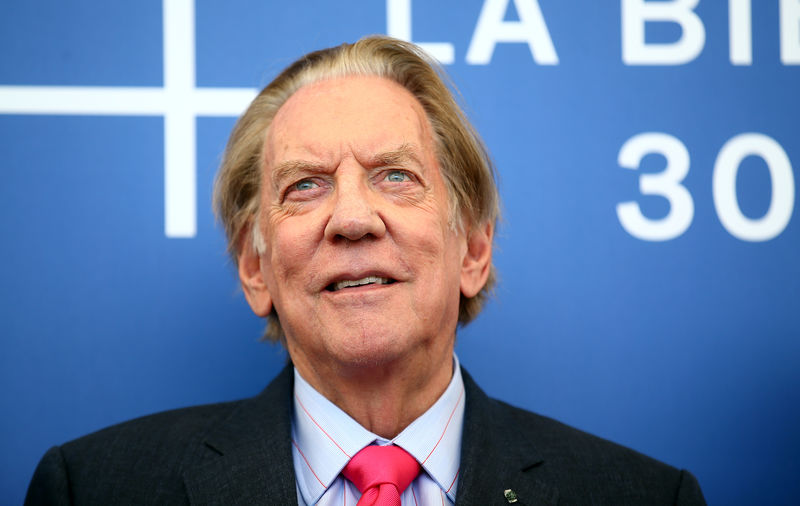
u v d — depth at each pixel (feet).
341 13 6.39
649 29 6.37
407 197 4.84
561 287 6.35
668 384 6.30
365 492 4.58
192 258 6.31
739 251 6.35
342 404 5.00
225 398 6.27
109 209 6.27
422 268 4.75
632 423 6.29
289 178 4.87
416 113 5.12
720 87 6.35
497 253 6.35
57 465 4.99
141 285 6.26
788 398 6.29
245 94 6.36
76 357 6.19
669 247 6.36
